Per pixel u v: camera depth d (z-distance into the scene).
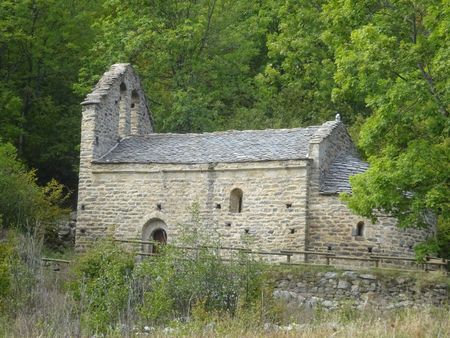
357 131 42.28
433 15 24.80
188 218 34.09
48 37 46.03
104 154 36.84
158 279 24.06
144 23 46.19
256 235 32.88
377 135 25.25
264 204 32.94
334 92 26.12
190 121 45.12
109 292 21.89
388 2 26.33
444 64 23.62
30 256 25.27
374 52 24.73
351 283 27.95
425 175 24.42
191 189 34.28
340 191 32.03
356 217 31.69
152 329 20.28
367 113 47.88
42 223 35.69
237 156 33.88
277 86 51.62
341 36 27.84
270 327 20.42
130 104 39.00
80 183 36.31
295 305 26.19
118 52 45.44
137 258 31.34
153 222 35.00
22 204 34.97
